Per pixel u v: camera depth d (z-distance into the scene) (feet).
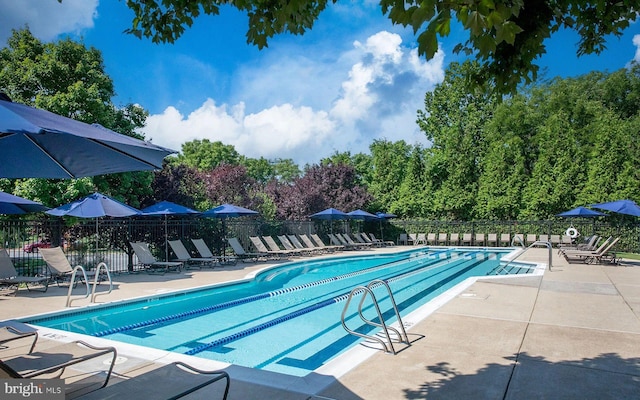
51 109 41.50
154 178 58.23
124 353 16.07
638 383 12.73
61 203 42.22
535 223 81.00
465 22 5.17
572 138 80.33
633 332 18.65
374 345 16.93
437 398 11.67
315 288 39.91
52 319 23.80
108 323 24.97
